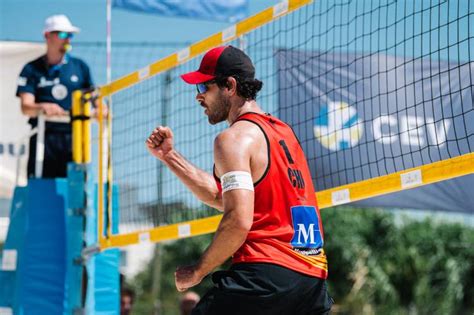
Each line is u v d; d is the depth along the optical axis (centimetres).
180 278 672
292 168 695
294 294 659
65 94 1530
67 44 1538
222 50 719
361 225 3809
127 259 5050
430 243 3828
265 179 673
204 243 4050
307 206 695
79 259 1334
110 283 1423
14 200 1409
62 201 1376
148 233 1188
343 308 3569
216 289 662
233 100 717
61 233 1359
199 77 716
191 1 1983
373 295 3625
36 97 1525
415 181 834
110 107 1329
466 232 3891
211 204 808
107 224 1284
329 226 3716
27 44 2144
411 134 1486
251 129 684
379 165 1481
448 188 1725
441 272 3753
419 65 1520
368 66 1555
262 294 649
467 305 3753
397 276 3694
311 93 1497
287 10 984
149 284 4116
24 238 1342
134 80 1267
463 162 782
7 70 2125
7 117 2112
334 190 945
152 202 1385
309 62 1495
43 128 1424
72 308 1320
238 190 646
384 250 3778
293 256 667
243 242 647
